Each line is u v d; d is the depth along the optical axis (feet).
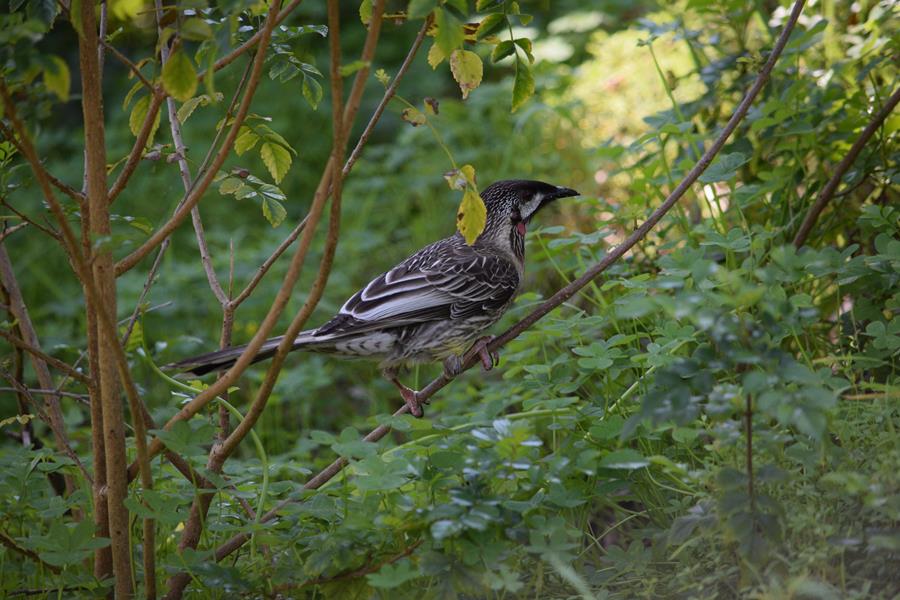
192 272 60.49
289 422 51.37
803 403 20.15
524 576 26.48
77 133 77.97
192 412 25.17
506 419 25.38
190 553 25.64
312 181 72.33
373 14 22.16
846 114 36.76
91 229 25.03
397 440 46.50
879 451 24.93
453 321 36.29
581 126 59.21
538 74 66.44
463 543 23.56
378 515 25.89
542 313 32.65
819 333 35.40
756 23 46.42
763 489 24.77
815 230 37.76
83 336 59.16
